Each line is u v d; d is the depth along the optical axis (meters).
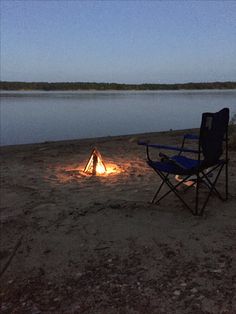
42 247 3.82
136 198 5.02
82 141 12.95
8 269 3.49
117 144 11.06
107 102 61.53
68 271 3.34
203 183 4.91
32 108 43.88
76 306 2.82
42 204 5.09
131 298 2.83
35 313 2.80
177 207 4.46
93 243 3.77
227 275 2.98
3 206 5.16
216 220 4.00
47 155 9.23
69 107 46.00
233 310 2.56
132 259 3.39
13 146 12.34
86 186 5.93
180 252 3.40
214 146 4.15
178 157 4.68
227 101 59.69
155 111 37.88
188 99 71.94
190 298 2.74
